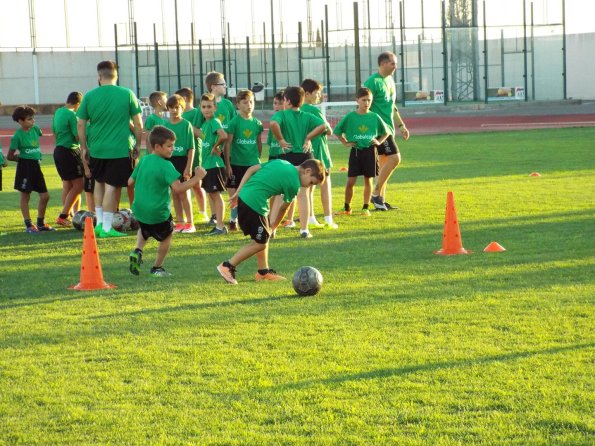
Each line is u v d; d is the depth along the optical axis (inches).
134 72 2342.5
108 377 227.3
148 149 492.7
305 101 509.4
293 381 220.1
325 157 487.2
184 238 468.4
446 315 278.2
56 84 2455.7
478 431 186.4
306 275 312.3
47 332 271.9
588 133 1213.1
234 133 487.2
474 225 475.2
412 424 191.2
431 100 2112.5
